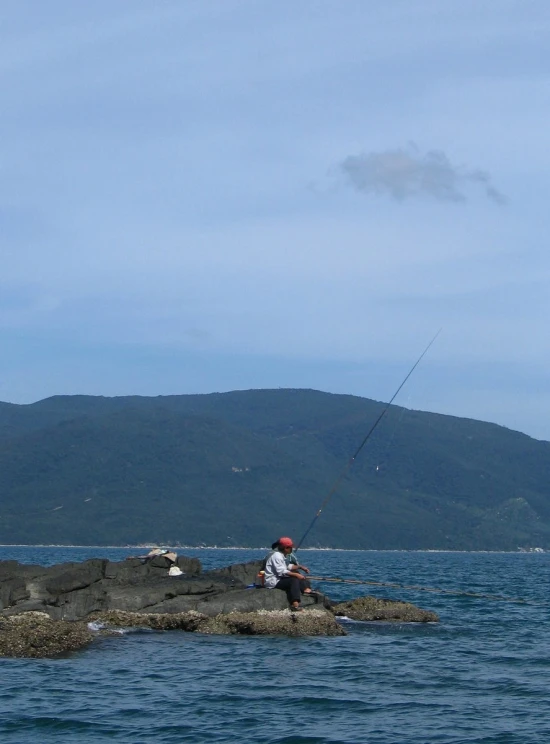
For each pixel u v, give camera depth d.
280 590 25.92
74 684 17.42
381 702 16.47
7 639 20.98
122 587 27.22
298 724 14.88
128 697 16.47
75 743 13.70
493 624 28.69
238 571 32.84
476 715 15.61
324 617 25.08
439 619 29.30
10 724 14.65
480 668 19.98
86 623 24.12
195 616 24.67
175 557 33.50
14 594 25.31
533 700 16.81
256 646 22.22
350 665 19.98
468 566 111.81
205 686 17.47
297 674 18.83
